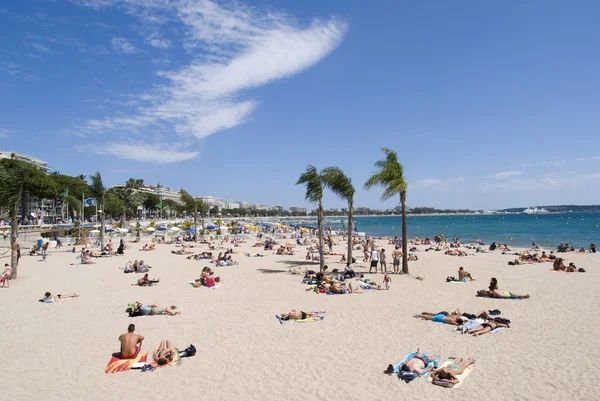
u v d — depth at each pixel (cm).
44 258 3219
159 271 2633
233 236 6794
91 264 2986
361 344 1129
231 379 907
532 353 1045
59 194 7988
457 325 1296
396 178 2338
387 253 3966
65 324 1355
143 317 1436
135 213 13825
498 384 865
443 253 3847
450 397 809
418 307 1558
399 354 1049
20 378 920
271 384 879
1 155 9856
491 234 7706
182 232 7062
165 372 948
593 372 917
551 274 2428
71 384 886
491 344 1118
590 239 6094
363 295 1788
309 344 1133
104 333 1249
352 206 2794
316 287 1891
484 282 2139
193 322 1367
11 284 2125
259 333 1237
